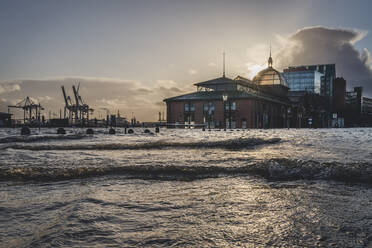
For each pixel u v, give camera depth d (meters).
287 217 2.33
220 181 4.10
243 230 2.02
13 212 2.50
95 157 6.83
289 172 4.31
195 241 1.81
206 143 10.00
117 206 2.68
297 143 11.34
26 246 1.73
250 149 9.02
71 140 14.92
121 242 1.79
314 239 1.84
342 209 2.58
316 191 3.38
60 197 3.10
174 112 75.75
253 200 2.93
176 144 9.80
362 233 1.96
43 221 2.23
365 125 163.12
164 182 4.04
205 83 74.00
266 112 76.69
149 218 2.30
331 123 130.75
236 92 70.69
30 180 4.18
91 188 3.62
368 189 3.47
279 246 1.73
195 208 2.62
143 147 9.66
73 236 1.89
